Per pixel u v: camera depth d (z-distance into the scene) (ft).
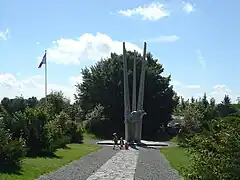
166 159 117.19
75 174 75.51
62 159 104.47
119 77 284.82
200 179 41.32
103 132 274.57
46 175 73.00
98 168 87.61
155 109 283.38
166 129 290.76
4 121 104.99
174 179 71.82
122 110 281.74
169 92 289.53
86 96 300.81
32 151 106.63
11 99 203.82
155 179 71.56
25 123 107.24
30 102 237.66
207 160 41.45
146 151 155.22
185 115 217.77
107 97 284.82
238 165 40.32
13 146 79.71
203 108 238.48
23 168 77.36
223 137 42.04
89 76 301.84
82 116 289.53
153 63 306.55
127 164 99.09
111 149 163.84
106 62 297.33
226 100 330.34
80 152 133.28
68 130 187.11
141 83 217.15
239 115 70.08
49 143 111.65
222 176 40.34
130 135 206.80
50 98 226.79
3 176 66.49
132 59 290.35
